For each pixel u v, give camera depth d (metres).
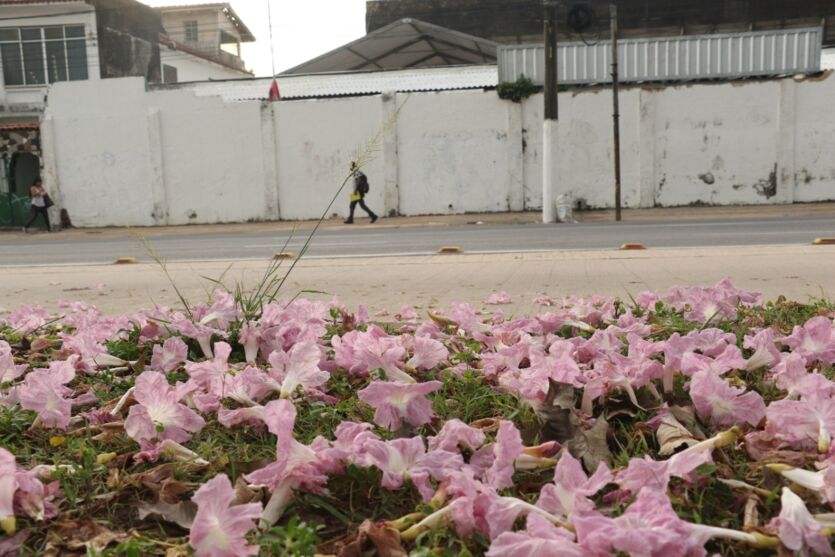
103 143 20.38
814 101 18.08
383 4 28.53
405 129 19.42
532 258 7.39
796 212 16.09
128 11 25.80
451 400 2.05
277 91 20.53
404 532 1.22
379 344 2.07
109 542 1.29
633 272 5.93
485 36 28.58
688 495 1.39
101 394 2.20
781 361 2.03
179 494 1.47
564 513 1.24
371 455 1.36
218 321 2.73
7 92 23.62
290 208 20.12
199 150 20.19
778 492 1.36
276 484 1.38
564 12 27.89
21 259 10.27
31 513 1.37
